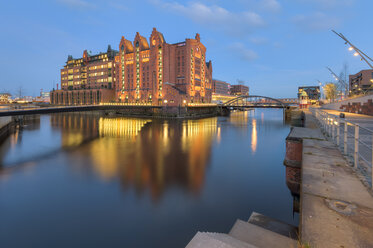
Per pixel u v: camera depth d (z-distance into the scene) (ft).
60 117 348.18
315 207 14.97
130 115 386.32
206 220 46.37
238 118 364.38
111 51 491.72
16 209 51.55
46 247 38.52
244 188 62.90
